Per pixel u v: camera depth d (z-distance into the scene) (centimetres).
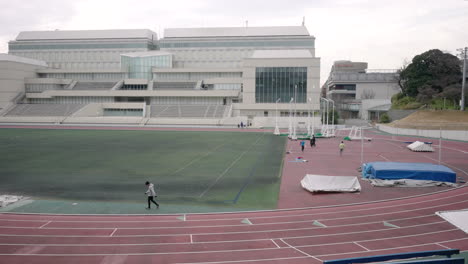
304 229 1950
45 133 7650
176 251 1656
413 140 6869
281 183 3048
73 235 1841
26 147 5262
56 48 13612
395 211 2284
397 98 10894
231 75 12206
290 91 10869
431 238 1838
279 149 5322
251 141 6412
